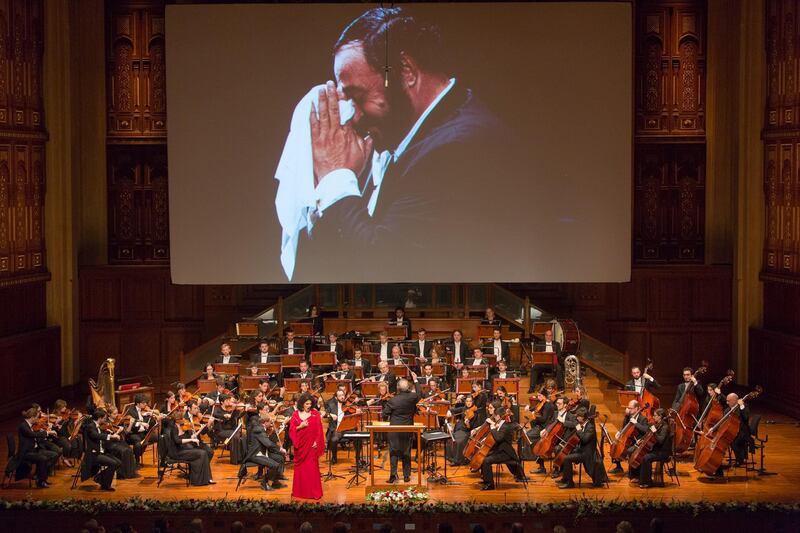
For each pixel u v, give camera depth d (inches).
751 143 997.8
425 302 1027.9
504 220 970.7
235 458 794.2
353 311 1028.5
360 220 971.3
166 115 1039.0
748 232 1007.0
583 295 1054.4
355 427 733.9
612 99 959.6
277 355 935.7
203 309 1051.3
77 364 1034.7
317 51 960.3
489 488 730.8
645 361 1049.5
